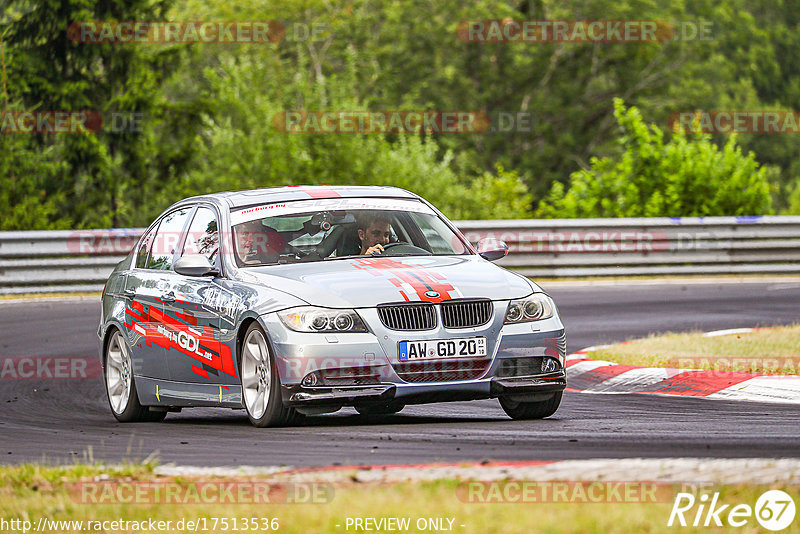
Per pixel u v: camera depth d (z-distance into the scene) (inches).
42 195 2630.4
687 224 2140.7
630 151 2659.9
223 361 820.6
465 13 5442.9
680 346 1150.3
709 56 5723.4
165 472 580.7
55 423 920.9
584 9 5457.7
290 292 776.3
